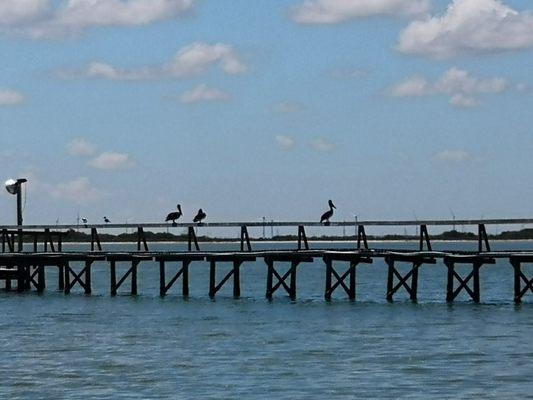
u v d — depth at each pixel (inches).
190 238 3157.0
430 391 1804.9
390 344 2268.7
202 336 2406.5
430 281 4687.5
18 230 3353.8
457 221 2886.3
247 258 3115.2
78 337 2417.6
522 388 1822.1
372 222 2984.7
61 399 1771.7
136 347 2263.8
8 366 2053.4
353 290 3090.6
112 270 3321.9
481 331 2439.7
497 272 5767.7
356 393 1791.3
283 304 3056.1
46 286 4111.7
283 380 1892.2
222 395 1782.7
